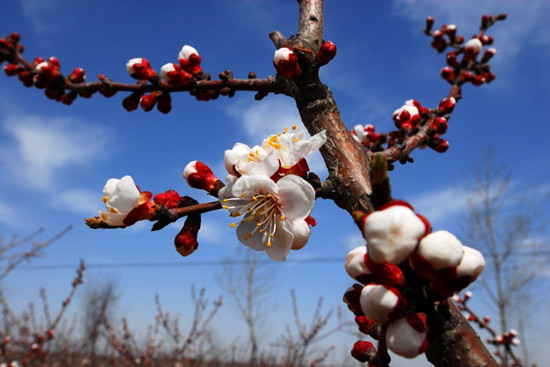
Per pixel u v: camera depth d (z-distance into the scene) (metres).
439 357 0.08
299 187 0.11
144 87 0.15
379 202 0.07
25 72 0.15
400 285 0.08
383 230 0.06
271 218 0.11
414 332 0.07
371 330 0.10
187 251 0.12
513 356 0.41
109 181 0.12
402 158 0.16
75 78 0.15
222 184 0.12
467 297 0.42
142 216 0.11
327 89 0.12
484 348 0.08
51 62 0.15
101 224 0.11
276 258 0.11
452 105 0.18
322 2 0.15
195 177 0.12
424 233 0.07
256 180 0.11
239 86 0.15
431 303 0.08
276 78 0.15
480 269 0.08
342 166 0.11
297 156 0.11
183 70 0.15
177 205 0.12
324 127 0.12
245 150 0.12
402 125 0.17
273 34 0.15
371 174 0.07
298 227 0.11
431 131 0.16
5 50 0.14
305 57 0.12
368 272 0.08
